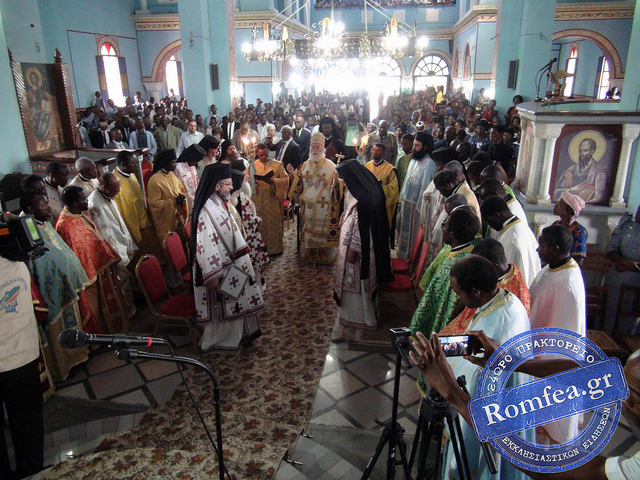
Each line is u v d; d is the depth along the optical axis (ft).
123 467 7.68
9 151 15.14
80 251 11.82
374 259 12.74
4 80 14.88
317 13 85.76
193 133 28.94
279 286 16.69
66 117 18.61
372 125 33.47
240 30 52.95
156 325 12.39
